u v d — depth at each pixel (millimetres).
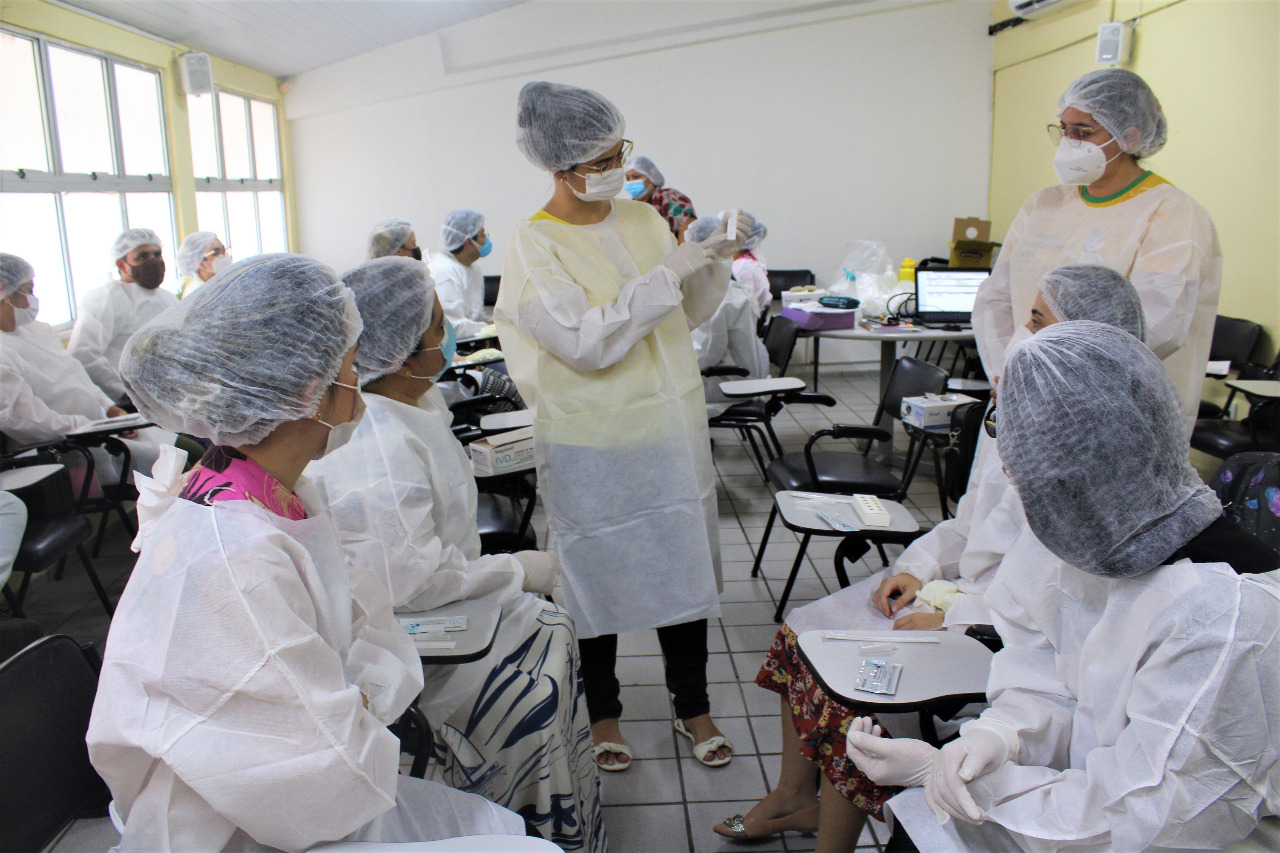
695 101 6211
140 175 4871
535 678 1443
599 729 1988
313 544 930
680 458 1928
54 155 4133
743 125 6211
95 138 4523
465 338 4469
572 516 1928
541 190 6684
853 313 4105
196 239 4340
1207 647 856
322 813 818
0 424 2734
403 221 4375
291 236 7062
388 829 1011
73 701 1083
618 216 1956
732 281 3803
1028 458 958
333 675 848
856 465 2803
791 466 2801
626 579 1955
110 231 4648
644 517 1931
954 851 1060
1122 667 973
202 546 801
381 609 1147
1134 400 910
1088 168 1975
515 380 1935
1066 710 1103
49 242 4156
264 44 5695
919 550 1803
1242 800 858
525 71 6363
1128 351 938
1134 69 4484
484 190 6754
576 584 1960
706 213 6406
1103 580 1042
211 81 5125
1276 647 841
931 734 1297
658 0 6004
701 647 2012
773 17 5945
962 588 1634
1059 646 1139
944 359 6391
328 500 1303
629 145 1838
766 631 2570
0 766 971
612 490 1906
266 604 795
